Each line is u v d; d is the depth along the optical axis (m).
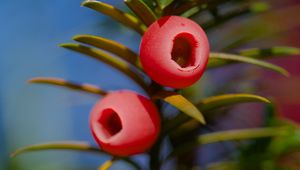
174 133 0.14
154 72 0.10
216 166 0.14
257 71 0.15
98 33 0.16
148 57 0.10
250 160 0.14
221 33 0.15
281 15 0.16
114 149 0.11
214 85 0.15
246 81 0.15
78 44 0.12
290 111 0.21
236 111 0.15
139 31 0.12
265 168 0.14
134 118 0.10
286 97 0.16
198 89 0.15
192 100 0.15
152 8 0.11
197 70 0.10
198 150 0.14
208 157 0.15
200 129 0.14
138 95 0.11
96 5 0.11
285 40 0.17
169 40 0.10
